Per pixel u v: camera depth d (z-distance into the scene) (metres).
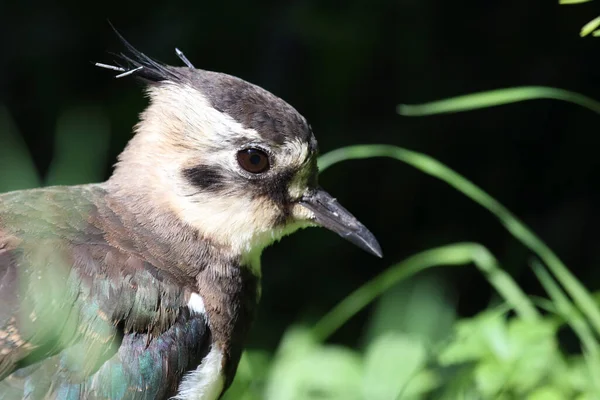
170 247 9.19
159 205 9.34
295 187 9.70
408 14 14.88
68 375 8.17
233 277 9.48
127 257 8.84
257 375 11.16
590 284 13.89
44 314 8.11
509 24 15.00
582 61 14.81
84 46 16.41
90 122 15.06
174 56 15.33
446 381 10.03
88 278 8.48
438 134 15.14
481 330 9.83
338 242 14.65
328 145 14.92
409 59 14.96
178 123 9.41
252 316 9.83
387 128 15.09
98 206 9.13
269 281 14.41
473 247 10.75
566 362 10.52
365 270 14.70
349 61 14.91
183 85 9.48
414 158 10.34
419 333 12.17
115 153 15.06
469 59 15.06
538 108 15.06
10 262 8.27
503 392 9.52
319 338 11.25
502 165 15.15
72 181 10.35
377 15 14.86
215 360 9.16
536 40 14.95
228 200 9.43
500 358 9.59
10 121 15.94
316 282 14.45
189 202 9.37
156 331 8.69
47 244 8.51
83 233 8.80
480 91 14.92
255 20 15.29
